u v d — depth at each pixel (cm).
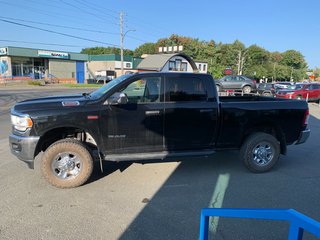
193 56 8656
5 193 436
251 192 447
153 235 326
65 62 5503
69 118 447
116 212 380
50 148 448
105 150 475
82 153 455
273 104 541
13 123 453
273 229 339
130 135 479
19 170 533
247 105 527
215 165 578
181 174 524
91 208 391
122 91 472
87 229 338
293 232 145
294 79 11488
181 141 506
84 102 464
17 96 2272
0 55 4859
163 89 490
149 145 492
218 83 2592
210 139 521
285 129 553
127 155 484
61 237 321
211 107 508
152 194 437
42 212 378
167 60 4431
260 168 535
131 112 472
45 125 441
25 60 4994
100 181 487
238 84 2553
